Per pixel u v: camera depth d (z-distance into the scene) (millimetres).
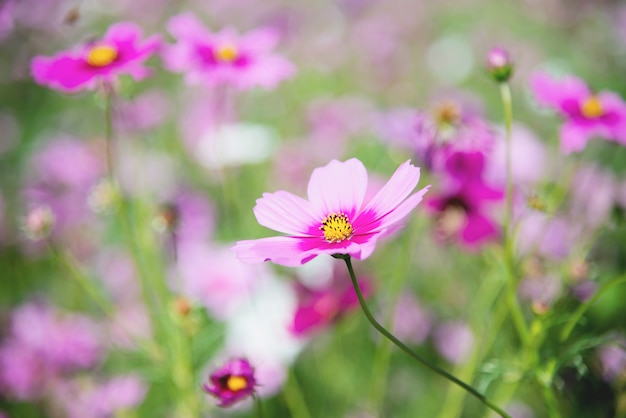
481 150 763
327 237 593
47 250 932
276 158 1008
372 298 825
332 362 825
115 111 946
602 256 799
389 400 808
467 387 577
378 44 1333
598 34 1291
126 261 904
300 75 1312
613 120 729
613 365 717
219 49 777
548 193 768
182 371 736
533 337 665
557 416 659
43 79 716
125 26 739
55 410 808
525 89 1120
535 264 746
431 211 770
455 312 857
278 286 831
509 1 1472
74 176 979
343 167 617
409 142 828
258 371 774
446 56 1327
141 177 967
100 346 833
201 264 853
